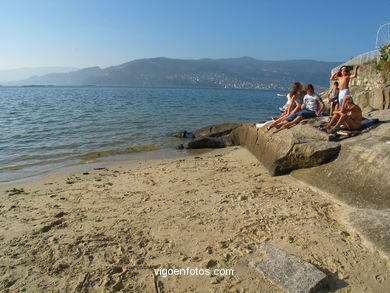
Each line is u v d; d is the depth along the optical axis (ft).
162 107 113.50
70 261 14.58
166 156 39.86
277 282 12.44
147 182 26.91
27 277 13.48
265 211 19.45
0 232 17.51
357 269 13.32
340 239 15.53
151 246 15.79
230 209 20.06
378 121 26.96
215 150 43.73
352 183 20.03
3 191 25.14
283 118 32.58
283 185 24.34
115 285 12.85
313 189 22.72
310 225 17.22
